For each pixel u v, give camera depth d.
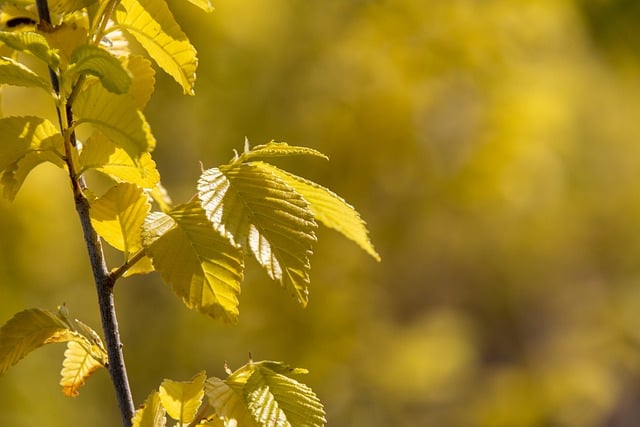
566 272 13.04
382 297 8.91
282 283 1.79
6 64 1.83
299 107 7.92
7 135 1.95
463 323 11.33
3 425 7.54
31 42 1.81
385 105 7.82
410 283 10.95
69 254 7.85
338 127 7.84
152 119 7.89
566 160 11.36
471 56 8.05
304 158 7.79
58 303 7.96
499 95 8.23
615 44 12.27
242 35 7.79
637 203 13.30
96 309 8.33
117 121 1.79
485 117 8.26
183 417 2.08
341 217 2.17
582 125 12.27
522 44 8.50
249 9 7.69
